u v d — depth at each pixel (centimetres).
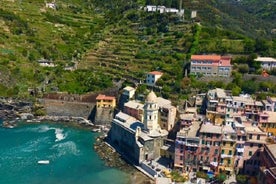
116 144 17050
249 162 13338
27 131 18412
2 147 16338
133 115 17388
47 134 18138
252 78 18875
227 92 16888
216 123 15050
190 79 18825
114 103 19962
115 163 15150
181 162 13962
